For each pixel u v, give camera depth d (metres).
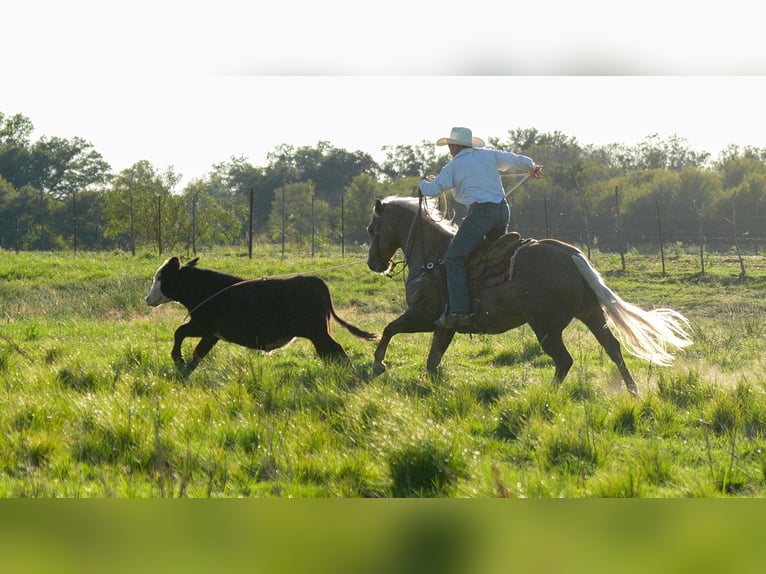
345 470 8.66
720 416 10.96
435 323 14.16
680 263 41.41
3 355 14.90
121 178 64.00
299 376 13.55
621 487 7.80
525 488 7.89
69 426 10.22
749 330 21.34
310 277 14.48
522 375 14.66
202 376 13.31
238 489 8.48
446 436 9.16
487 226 13.33
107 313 24.47
